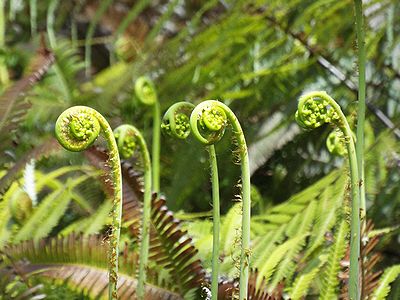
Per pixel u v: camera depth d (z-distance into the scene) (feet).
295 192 4.97
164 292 3.09
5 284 3.21
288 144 5.06
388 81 4.98
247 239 2.49
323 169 4.94
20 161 3.46
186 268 3.07
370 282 3.01
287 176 5.01
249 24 5.09
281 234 3.66
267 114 5.10
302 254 3.54
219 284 2.98
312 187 3.92
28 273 3.25
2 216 3.75
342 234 3.18
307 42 5.12
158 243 3.09
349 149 2.51
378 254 3.10
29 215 3.75
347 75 4.93
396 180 4.13
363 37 2.56
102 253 3.22
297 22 4.89
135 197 3.28
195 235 3.79
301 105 2.48
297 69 5.25
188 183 4.86
